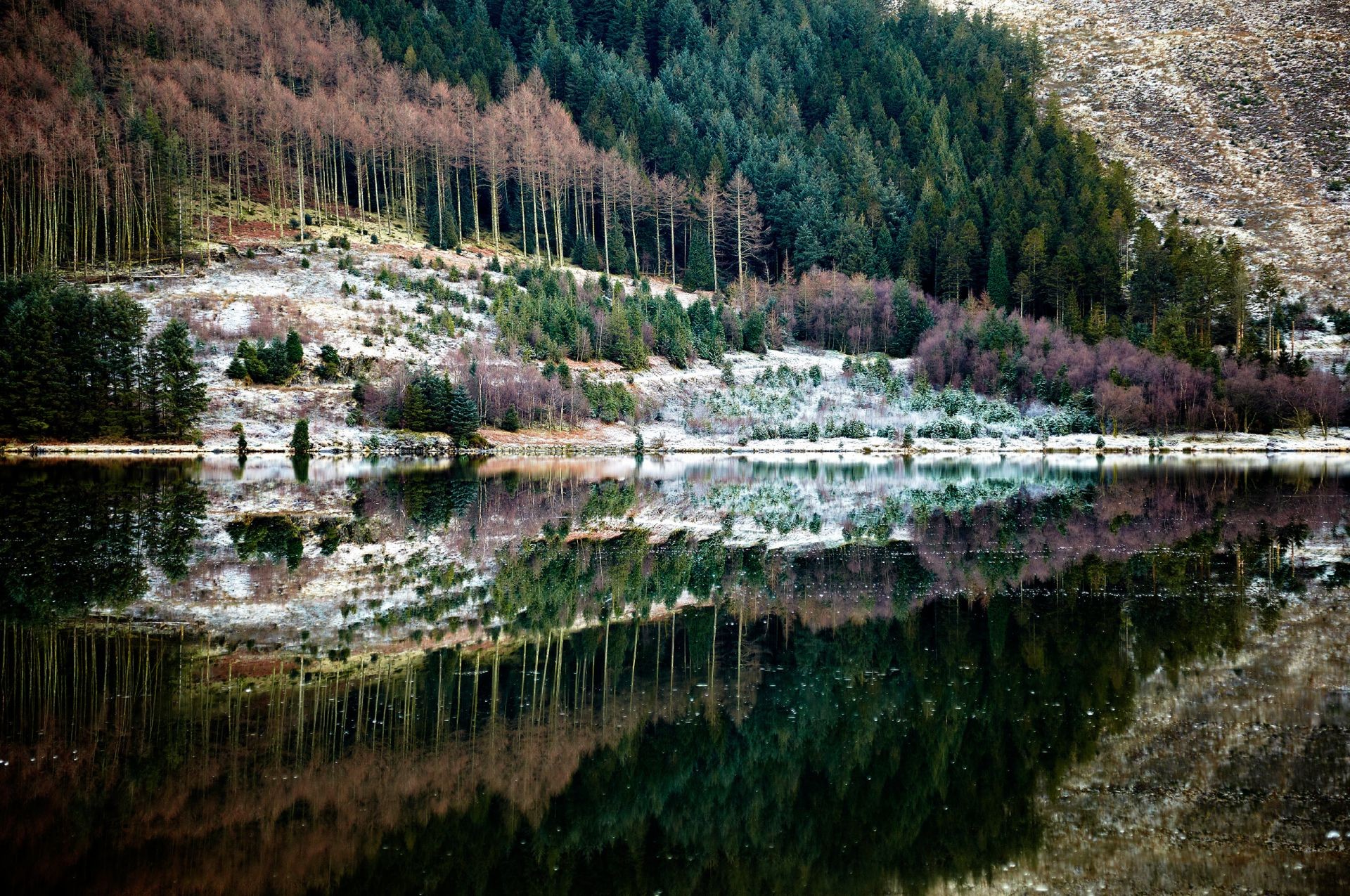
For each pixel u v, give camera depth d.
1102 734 14.59
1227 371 93.06
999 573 26.83
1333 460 75.94
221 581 23.84
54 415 64.56
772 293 119.19
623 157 133.00
